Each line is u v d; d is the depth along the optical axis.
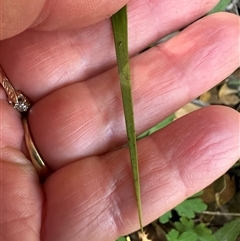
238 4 0.08
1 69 0.06
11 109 0.06
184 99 0.06
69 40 0.06
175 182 0.05
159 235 0.07
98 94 0.06
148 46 0.07
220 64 0.06
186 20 0.06
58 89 0.06
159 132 0.05
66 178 0.05
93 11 0.05
